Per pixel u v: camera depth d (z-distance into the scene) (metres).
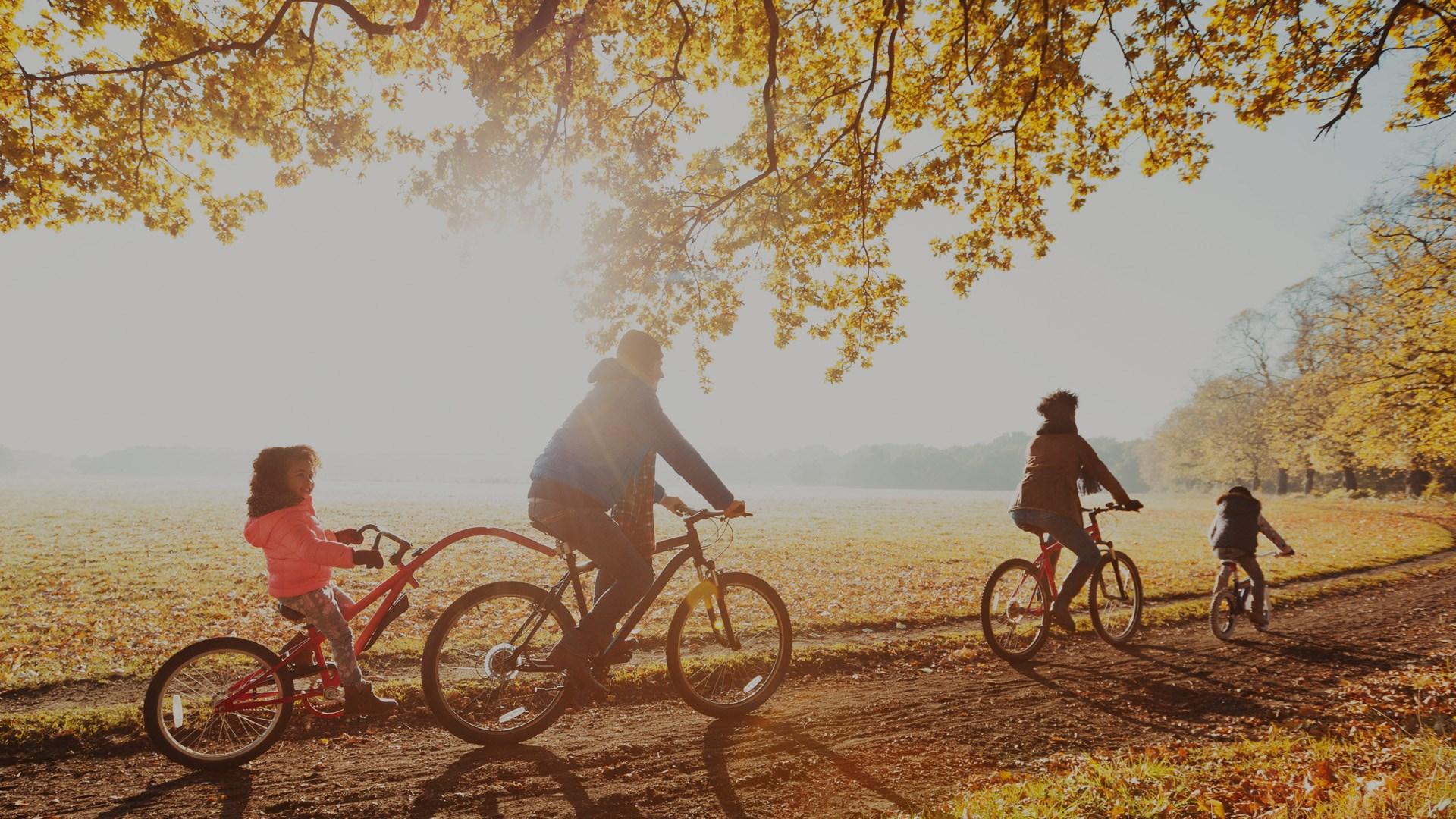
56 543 14.77
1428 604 10.19
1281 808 3.06
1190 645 7.27
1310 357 41.62
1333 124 7.47
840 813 3.47
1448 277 19.44
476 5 8.84
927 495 70.88
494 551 14.90
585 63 9.31
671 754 4.13
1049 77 8.05
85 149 8.13
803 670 5.95
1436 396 19.11
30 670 5.61
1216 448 66.31
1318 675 6.24
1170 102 8.43
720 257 9.75
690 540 4.52
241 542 15.62
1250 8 7.82
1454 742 3.85
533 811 3.41
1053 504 6.45
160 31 8.06
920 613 8.63
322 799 3.48
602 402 4.09
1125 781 3.54
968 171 9.31
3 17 7.44
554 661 4.07
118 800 3.44
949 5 8.97
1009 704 5.21
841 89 9.20
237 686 3.89
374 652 6.19
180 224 8.90
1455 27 6.78
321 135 9.16
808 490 90.44
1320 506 41.94
